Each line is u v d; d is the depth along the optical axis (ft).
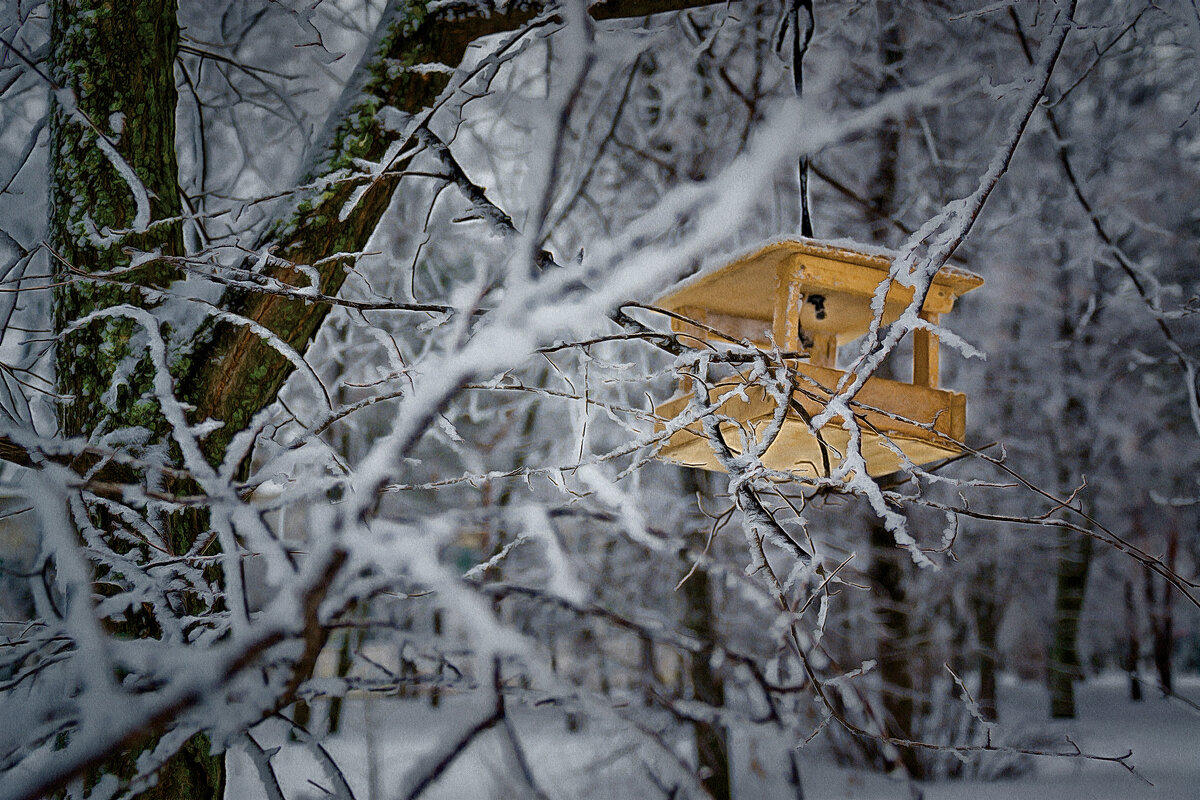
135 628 7.79
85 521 6.59
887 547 24.53
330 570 3.71
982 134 19.65
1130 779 27.78
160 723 3.27
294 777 11.62
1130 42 17.30
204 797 8.01
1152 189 22.97
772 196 17.87
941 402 9.27
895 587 25.20
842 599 24.76
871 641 26.40
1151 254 24.99
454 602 3.59
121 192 8.50
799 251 8.93
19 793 2.92
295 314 8.88
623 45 5.84
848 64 17.54
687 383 10.95
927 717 30.53
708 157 18.26
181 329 8.62
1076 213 21.36
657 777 4.80
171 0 9.36
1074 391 28.63
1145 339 28.43
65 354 8.42
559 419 24.20
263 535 4.39
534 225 3.53
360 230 9.37
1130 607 41.65
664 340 8.25
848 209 19.81
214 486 4.74
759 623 19.98
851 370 7.02
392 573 4.11
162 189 8.83
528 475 7.82
